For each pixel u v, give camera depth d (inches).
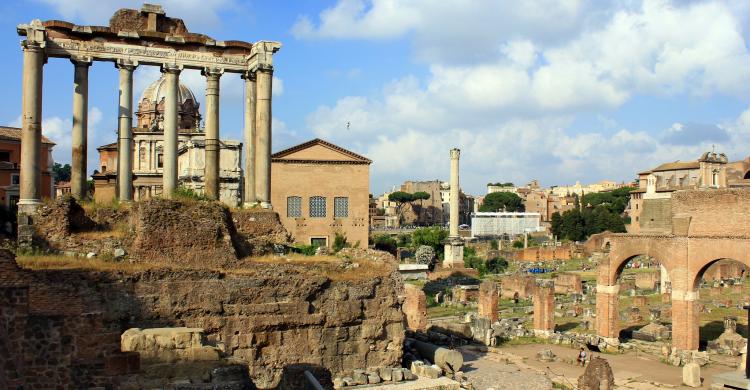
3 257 1038.4
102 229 1549.0
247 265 1445.6
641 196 7268.7
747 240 2036.2
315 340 1443.2
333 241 4256.9
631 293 3956.7
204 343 1147.9
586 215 7810.0
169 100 1849.2
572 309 3297.2
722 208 2108.8
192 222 1418.6
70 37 1766.7
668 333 2507.4
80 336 920.9
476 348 2295.8
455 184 4751.5
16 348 878.4
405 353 1732.3
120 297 1248.2
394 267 1678.2
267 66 1878.7
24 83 1636.3
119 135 1825.8
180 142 3489.2
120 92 1822.1
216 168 1907.0
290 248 1831.9
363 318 1504.7
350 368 1482.5
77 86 1775.3
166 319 1288.1
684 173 7012.8
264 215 1769.2
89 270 1228.5
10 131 3560.5
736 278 4650.6
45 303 1056.8
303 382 1168.8
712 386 1752.0
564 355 2228.1
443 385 1489.9
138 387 951.0
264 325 1380.4
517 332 2591.0
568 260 6166.3
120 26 1865.2
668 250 2237.9
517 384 1786.4
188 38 1875.0
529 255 6141.7
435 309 3339.1
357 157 4357.8
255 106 1958.7
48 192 3668.8
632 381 1891.0
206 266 1396.4
